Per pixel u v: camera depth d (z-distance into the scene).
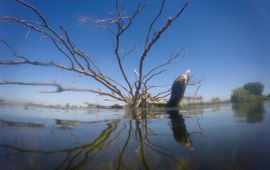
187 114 4.74
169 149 2.09
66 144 2.35
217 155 1.83
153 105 7.82
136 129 3.15
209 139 2.34
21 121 3.89
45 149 2.17
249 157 1.74
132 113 5.64
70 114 5.41
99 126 3.46
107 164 1.74
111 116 4.90
